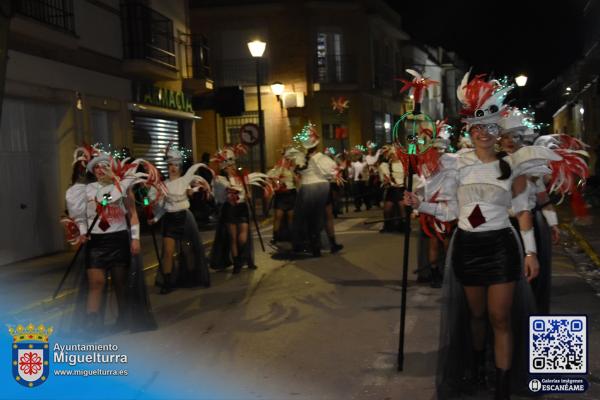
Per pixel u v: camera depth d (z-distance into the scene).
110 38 15.19
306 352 6.27
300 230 12.01
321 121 29.83
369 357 6.02
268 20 28.83
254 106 29.09
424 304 8.02
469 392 4.97
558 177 5.25
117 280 7.03
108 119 15.46
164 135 18.75
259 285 9.61
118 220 6.85
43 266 11.54
